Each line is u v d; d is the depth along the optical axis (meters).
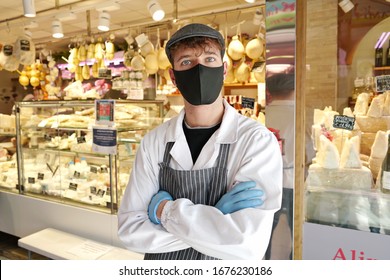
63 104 2.91
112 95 4.19
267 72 1.56
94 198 2.77
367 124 1.65
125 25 4.50
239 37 3.05
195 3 3.60
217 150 1.10
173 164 1.16
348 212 1.62
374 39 1.92
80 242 2.64
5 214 3.32
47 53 4.22
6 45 3.58
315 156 1.75
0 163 3.52
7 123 3.47
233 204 1.00
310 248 1.66
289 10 1.48
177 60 1.09
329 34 1.77
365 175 1.60
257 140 1.06
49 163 3.12
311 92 1.74
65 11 3.09
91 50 3.48
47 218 2.99
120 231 1.12
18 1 3.64
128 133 2.69
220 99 1.17
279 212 1.57
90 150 2.80
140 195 1.18
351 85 1.87
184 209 1.00
